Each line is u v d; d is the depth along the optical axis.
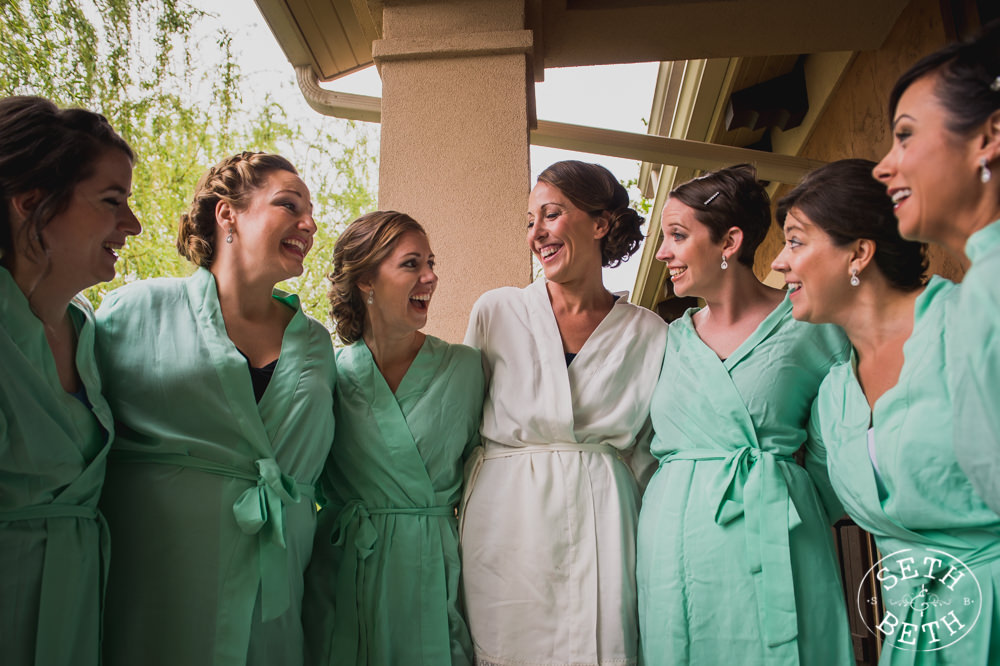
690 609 1.42
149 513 1.31
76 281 1.20
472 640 1.56
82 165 1.16
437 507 1.61
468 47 2.45
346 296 1.67
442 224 2.36
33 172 1.11
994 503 0.91
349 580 1.55
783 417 1.49
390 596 1.52
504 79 2.44
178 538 1.30
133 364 1.37
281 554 1.37
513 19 2.48
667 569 1.46
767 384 1.48
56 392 1.18
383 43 2.48
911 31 3.10
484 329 1.79
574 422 1.64
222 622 1.29
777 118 4.61
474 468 1.68
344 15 3.17
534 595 1.51
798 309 1.36
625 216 1.77
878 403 1.20
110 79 3.63
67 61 3.50
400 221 1.64
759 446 1.48
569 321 1.76
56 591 1.13
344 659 1.51
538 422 1.63
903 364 1.22
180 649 1.26
